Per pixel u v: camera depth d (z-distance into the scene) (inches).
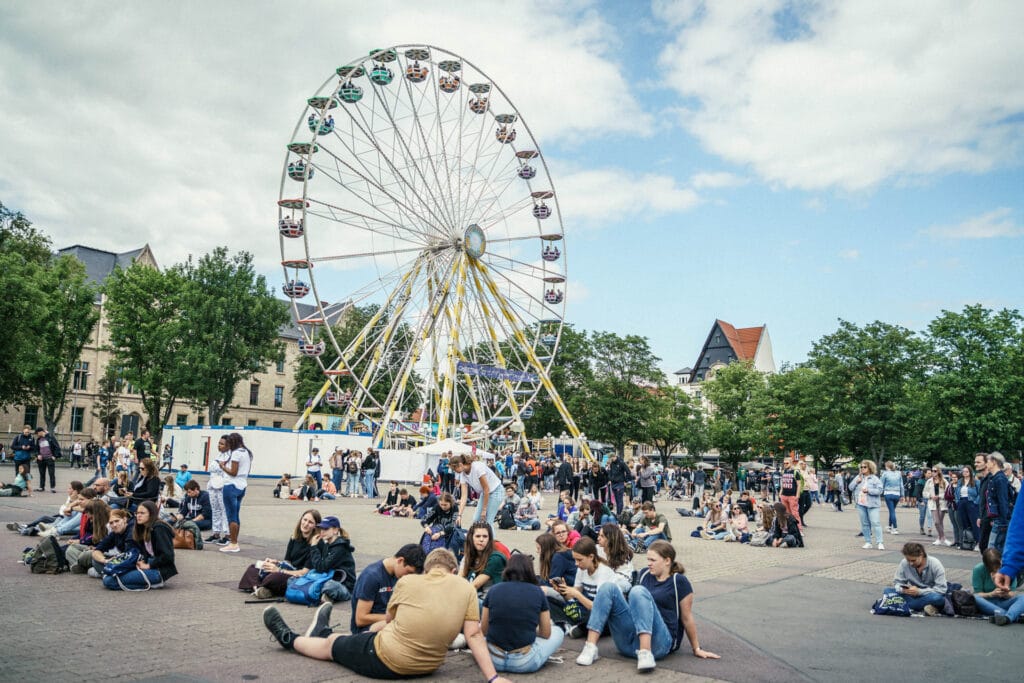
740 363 3966.5
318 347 1705.2
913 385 2598.4
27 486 1083.3
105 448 1582.2
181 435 2033.7
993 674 331.9
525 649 325.4
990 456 691.4
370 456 1476.4
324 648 322.0
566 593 393.7
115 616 389.4
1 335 1897.1
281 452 1923.0
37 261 2701.8
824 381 2773.1
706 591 548.7
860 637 404.8
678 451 4522.6
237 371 2795.3
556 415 3147.1
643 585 371.2
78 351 2861.7
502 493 629.0
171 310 2938.0
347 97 1635.1
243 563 583.5
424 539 549.6
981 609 458.9
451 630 304.8
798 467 1103.6
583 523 741.9
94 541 518.6
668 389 3555.6
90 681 277.9
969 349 2475.4
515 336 2193.7
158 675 289.3
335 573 450.9
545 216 2145.7
